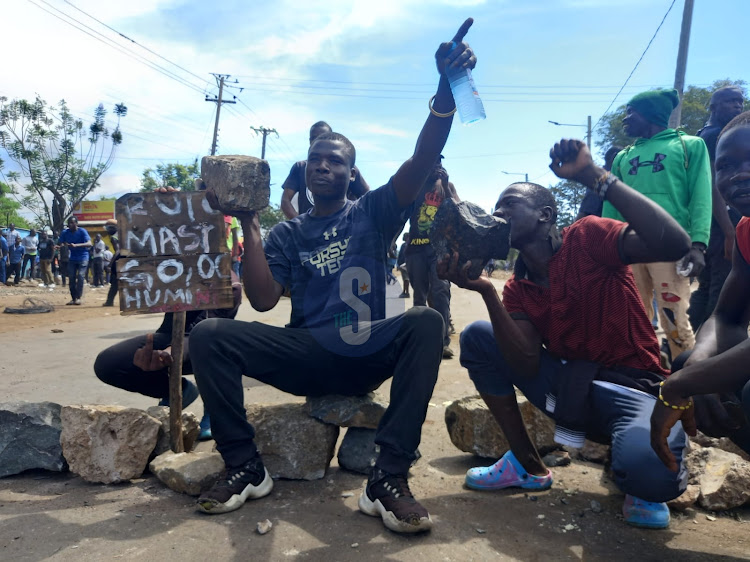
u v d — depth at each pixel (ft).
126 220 7.71
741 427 6.19
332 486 7.59
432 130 6.86
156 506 6.89
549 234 6.79
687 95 74.79
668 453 5.56
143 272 7.76
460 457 8.95
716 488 6.98
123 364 8.86
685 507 6.91
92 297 44.21
